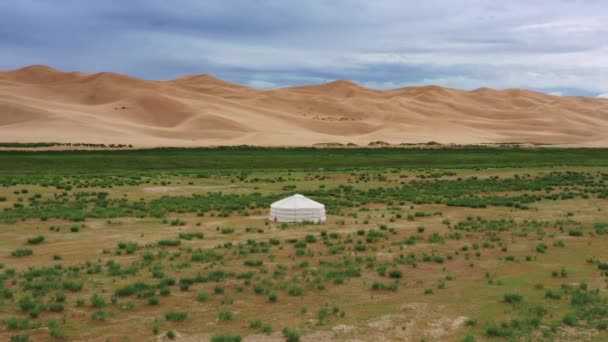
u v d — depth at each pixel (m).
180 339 12.77
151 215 32.62
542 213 35.38
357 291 16.86
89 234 26.39
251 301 15.74
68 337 12.73
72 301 15.38
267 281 17.62
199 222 30.36
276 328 13.52
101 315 14.10
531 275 19.02
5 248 22.94
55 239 25.05
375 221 31.44
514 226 29.83
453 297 16.23
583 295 16.14
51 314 14.29
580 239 26.09
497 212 35.81
